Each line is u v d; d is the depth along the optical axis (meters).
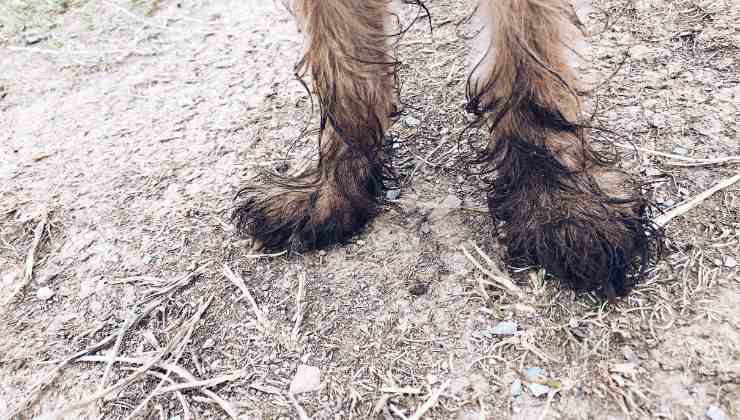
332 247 0.55
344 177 0.54
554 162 0.48
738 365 0.43
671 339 0.45
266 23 0.84
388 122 0.56
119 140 0.70
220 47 0.81
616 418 0.42
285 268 0.55
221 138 0.68
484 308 0.49
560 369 0.45
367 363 0.48
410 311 0.50
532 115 0.48
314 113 0.69
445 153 0.62
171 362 0.50
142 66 0.80
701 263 0.49
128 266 0.58
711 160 0.56
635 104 0.62
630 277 0.49
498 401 0.44
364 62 0.51
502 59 0.47
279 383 0.48
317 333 0.50
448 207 0.57
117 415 0.48
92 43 0.85
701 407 0.42
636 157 0.58
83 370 0.51
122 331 0.53
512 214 0.50
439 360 0.47
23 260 0.60
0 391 0.51
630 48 0.69
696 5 0.72
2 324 0.55
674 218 0.52
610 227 0.47
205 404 0.47
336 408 0.46
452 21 0.78
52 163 0.68
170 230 0.60
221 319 0.52
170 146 0.68
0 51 0.85
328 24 0.49
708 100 0.62
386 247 0.55
